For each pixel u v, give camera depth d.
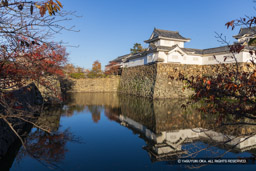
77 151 5.14
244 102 2.55
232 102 2.98
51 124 8.12
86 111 11.53
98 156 4.84
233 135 6.25
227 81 2.62
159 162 4.41
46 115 10.00
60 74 11.22
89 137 6.41
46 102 12.79
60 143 5.74
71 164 4.32
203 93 2.71
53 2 1.95
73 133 6.87
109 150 5.24
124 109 12.31
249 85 2.36
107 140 6.12
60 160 4.54
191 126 7.63
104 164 4.35
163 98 18.00
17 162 4.45
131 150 5.25
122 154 4.95
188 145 5.54
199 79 2.85
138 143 5.85
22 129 7.07
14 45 2.74
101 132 7.05
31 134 6.57
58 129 7.35
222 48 18.06
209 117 9.11
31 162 4.45
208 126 7.43
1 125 5.05
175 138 6.25
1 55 3.18
